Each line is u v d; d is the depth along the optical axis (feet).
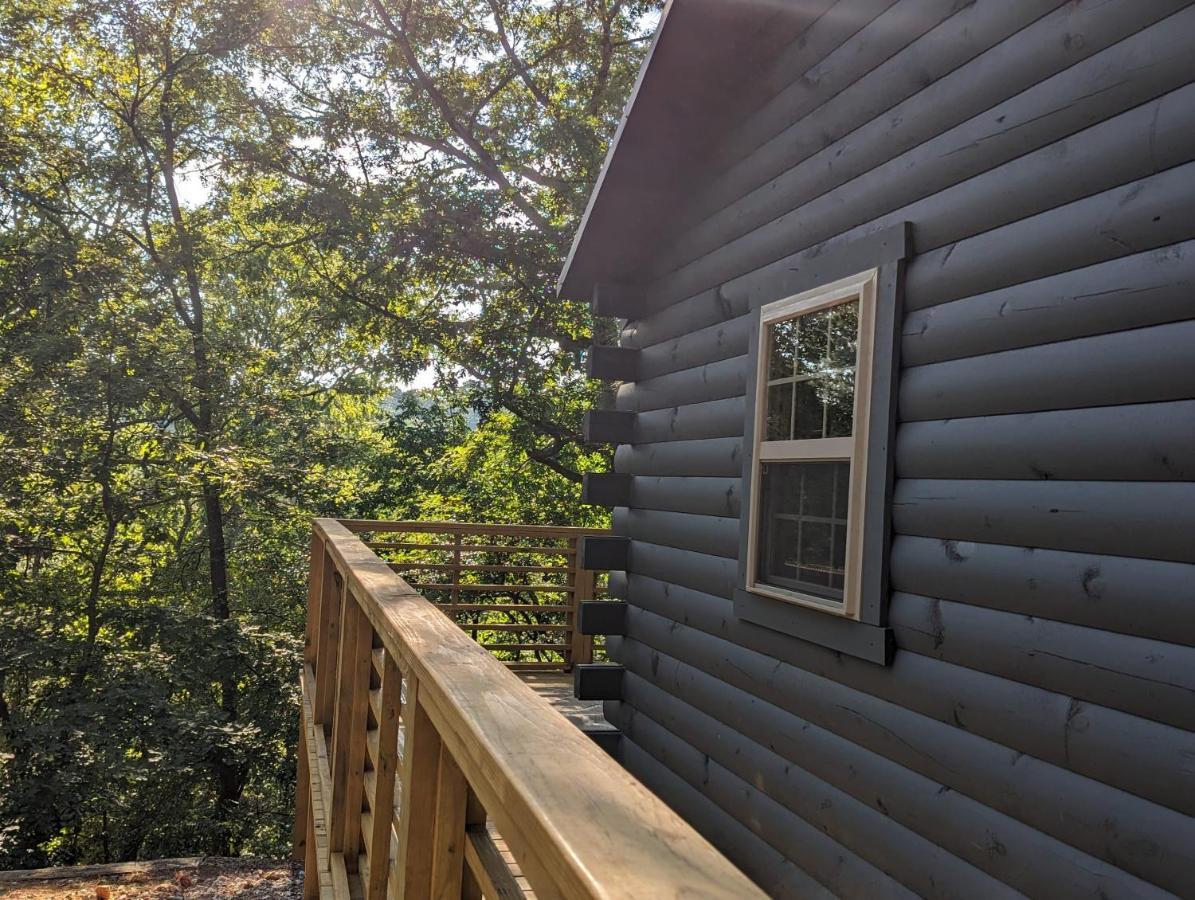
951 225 10.05
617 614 18.70
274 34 54.54
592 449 58.39
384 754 8.33
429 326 55.83
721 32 13.84
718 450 15.29
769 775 13.21
